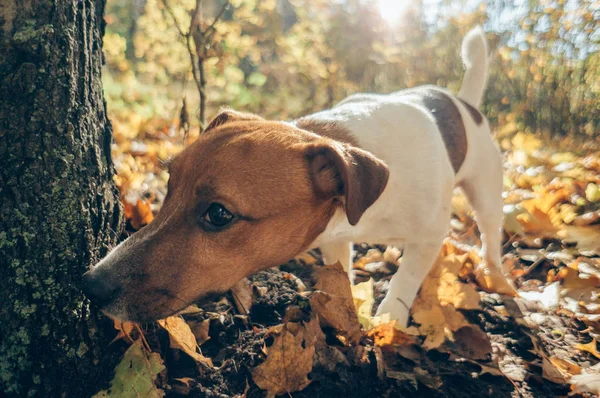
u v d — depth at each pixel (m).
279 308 0.45
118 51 1.10
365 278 0.61
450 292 0.52
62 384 0.34
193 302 0.37
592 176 0.98
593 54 1.37
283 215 0.38
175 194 0.37
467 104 0.61
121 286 0.34
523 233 0.73
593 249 0.66
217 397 0.35
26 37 0.32
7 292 0.33
